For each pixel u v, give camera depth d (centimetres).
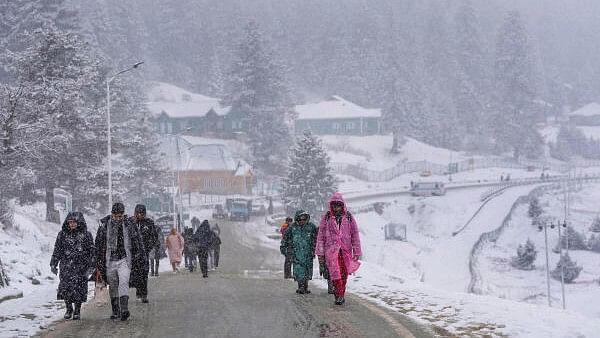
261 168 13362
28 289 2466
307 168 9362
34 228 4262
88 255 1369
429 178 14900
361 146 17400
